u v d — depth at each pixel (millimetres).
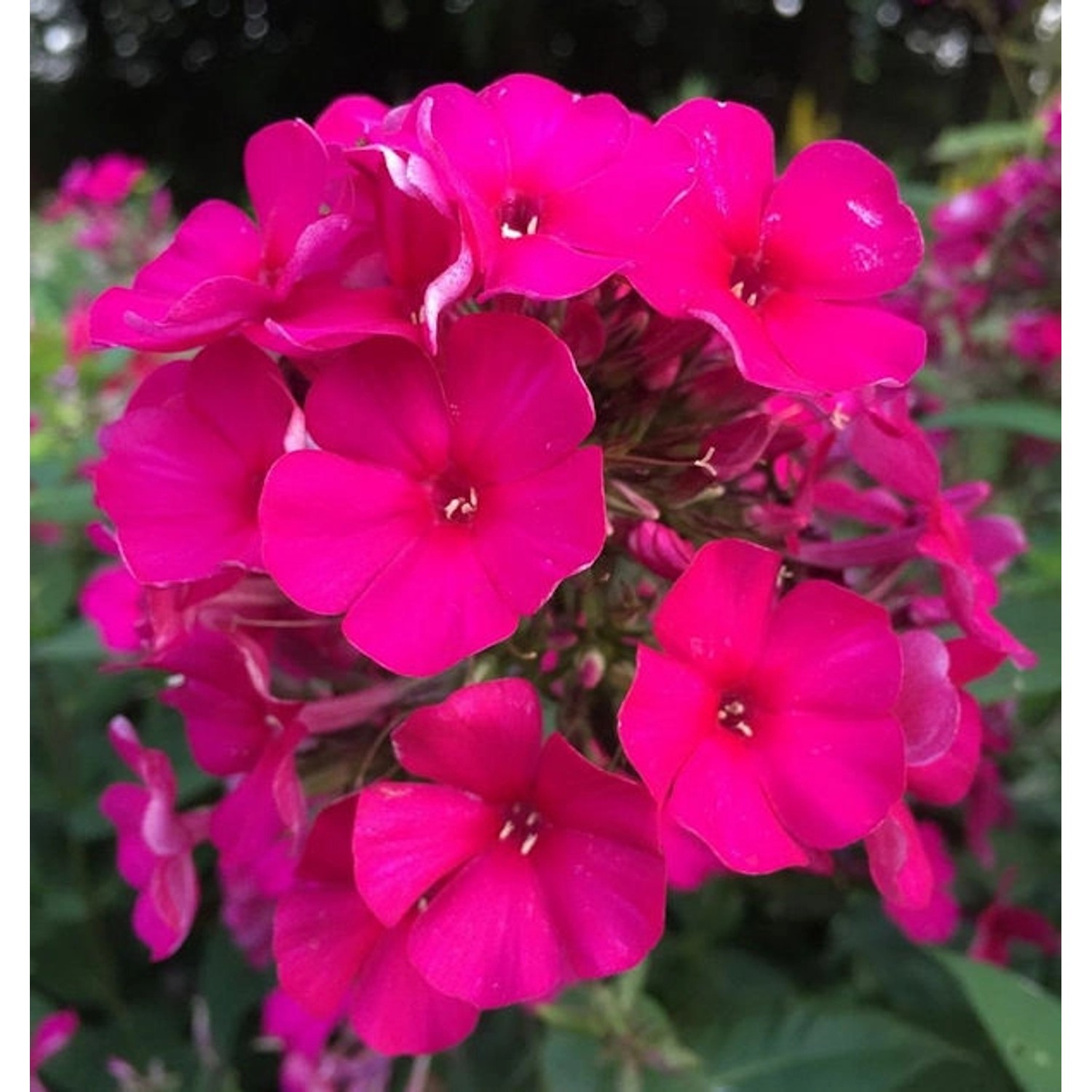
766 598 102
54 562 253
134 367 293
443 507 101
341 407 98
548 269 96
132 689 249
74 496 223
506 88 115
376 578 97
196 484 110
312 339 94
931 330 268
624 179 104
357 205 105
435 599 96
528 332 95
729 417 115
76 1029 220
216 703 120
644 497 114
